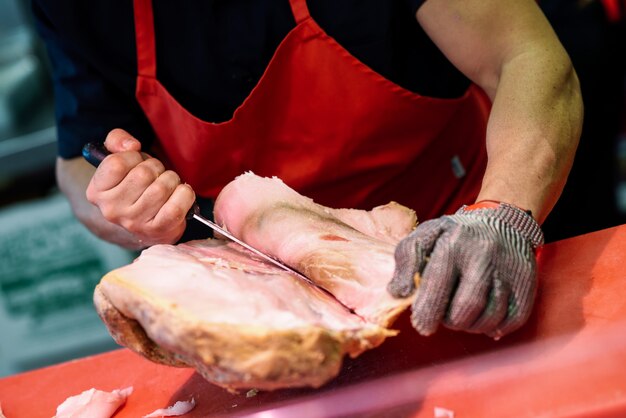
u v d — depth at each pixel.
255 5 1.84
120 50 1.93
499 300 1.22
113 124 2.04
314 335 1.13
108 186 1.60
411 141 2.01
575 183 2.84
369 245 1.40
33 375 1.84
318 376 1.14
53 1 1.85
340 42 1.85
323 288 1.39
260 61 1.89
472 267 1.21
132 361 1.80
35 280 3.41
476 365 1.34
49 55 2.07
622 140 3.12
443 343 1.43
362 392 1.36
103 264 3.44
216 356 1.12
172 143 2.02
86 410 1.56
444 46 1.79
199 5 1.85
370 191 2.06
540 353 1.32
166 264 1.32
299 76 1.88
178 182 1.61
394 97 1.89
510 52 1.67
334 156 1.97
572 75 1.67
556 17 2.80
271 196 1.57
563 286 1.49
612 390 1.19
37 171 3.47
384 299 1.27
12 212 3.33
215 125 1.89
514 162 1.48
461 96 2.09
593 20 2.77
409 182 2.11
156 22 1.87
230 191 1.61
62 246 3.39
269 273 1.42
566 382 1.23
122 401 1.61
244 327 1.11
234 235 1.60
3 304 3.45
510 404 1.23
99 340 3.57
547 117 1.55
